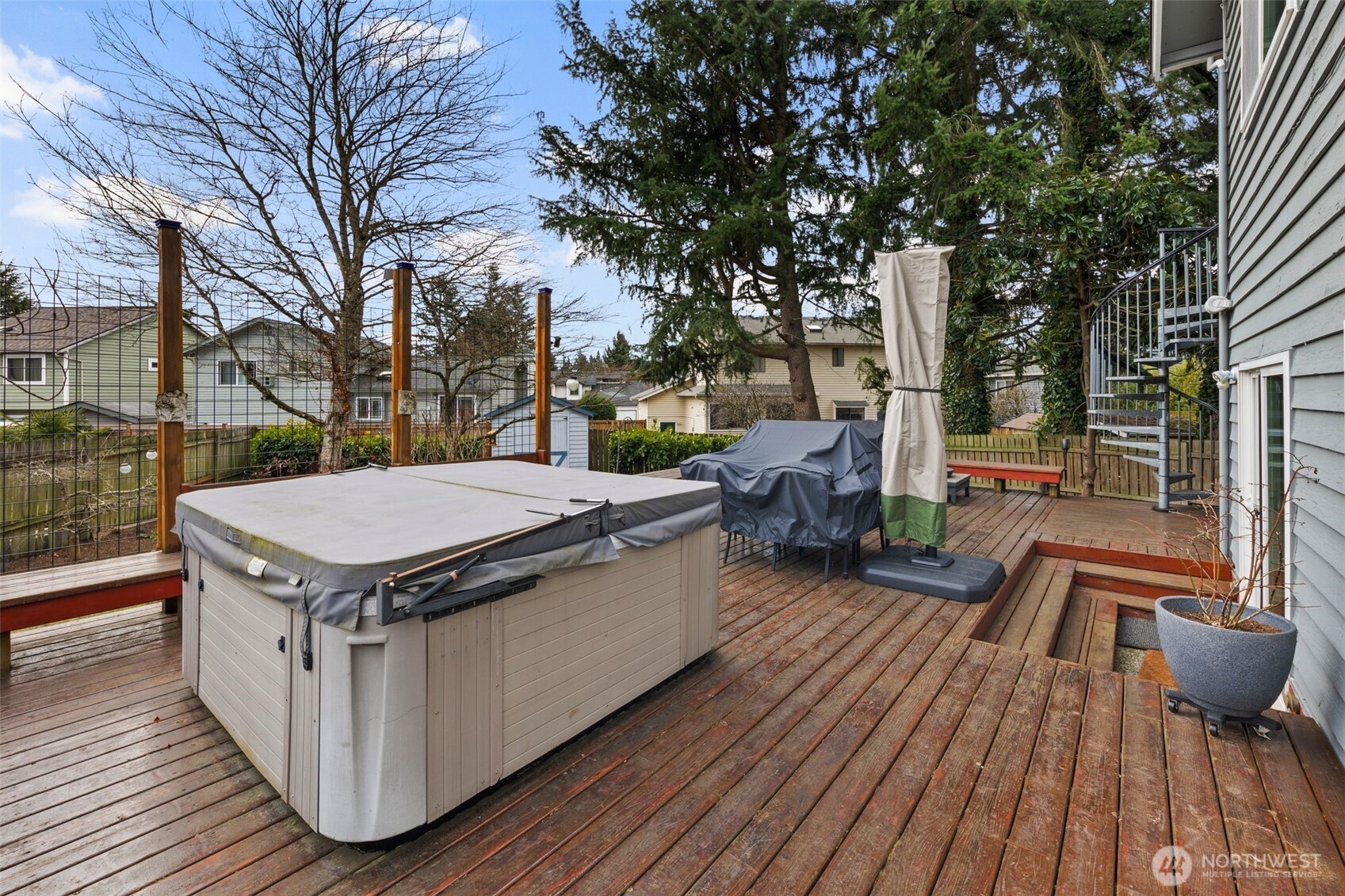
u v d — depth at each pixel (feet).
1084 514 22.21
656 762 7.10
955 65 34.65
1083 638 13.57
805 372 40.01
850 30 36.17
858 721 8.11
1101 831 6.04
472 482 10.04
